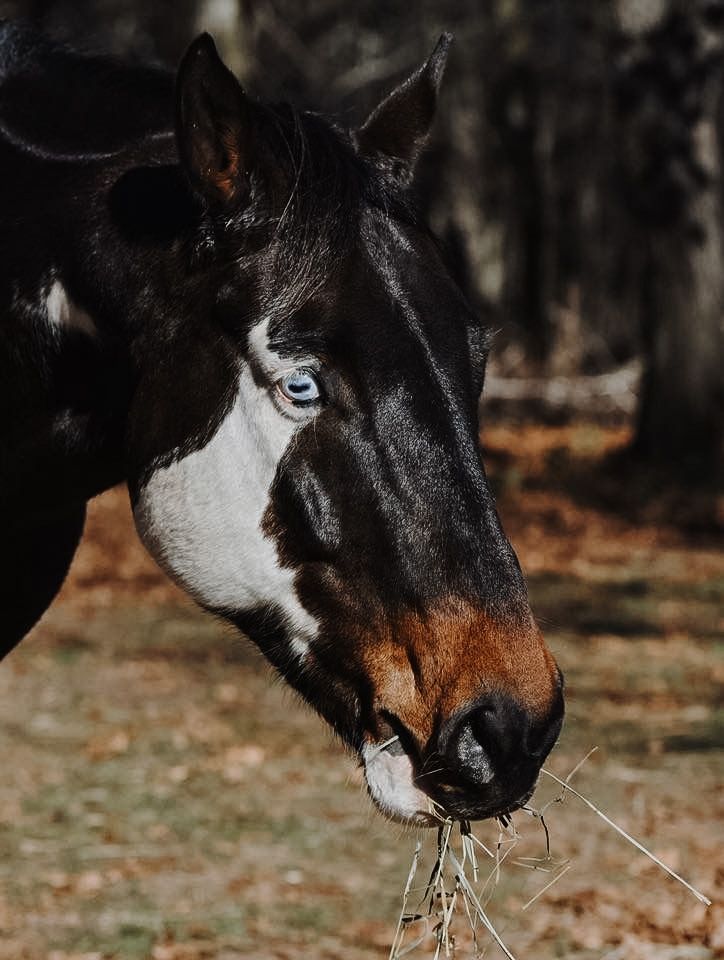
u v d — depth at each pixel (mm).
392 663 3453
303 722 10047
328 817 7801
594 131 40562
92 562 17000
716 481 20875
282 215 3492
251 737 9586
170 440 3623
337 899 6516
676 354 21531
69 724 9891
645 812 7848
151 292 3672
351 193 3521
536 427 29547
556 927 6137
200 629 13516
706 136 21219
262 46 33750
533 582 15695
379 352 3416
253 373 3510
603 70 34625
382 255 3494
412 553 3398
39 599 4449
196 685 11195
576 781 8445
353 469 3436
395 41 37031
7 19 4371
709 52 20969
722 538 18406
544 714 3320
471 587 3377
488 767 3330
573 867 6988
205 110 3453
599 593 15125
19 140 4070
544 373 35406
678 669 11656
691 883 6738
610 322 42188
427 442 3400
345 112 4152
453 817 3467
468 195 38594
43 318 3875
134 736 9562
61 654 12258
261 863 7027
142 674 11555
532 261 39875
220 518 3578
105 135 4051
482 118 39406
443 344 3461
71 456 3967
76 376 3883
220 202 3508
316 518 3477
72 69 4191
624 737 9492
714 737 9516
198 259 3572
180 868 6926
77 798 8109
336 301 3441
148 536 3717
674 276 21422
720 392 21406
